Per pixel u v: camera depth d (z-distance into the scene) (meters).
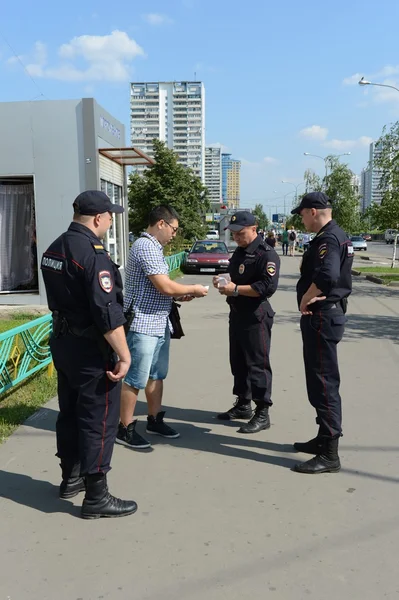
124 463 3.78
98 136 10.36
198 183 34.59
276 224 82.44
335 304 3.57
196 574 2.52
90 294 2.80
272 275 4.13
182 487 3.41
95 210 2.93
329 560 2.63
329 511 3.10
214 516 3.05
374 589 2.41
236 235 4.29
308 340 3.60
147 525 2.96
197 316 10.43
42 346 5.71
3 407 4.83
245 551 2.71
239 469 3.68
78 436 3.10
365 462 3.77
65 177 10.11
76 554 2.69
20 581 2.47
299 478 3.53
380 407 4.92
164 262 3.90
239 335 4.32
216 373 6.17
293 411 4.86
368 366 6.44
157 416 4.32
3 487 3.42
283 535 2.85
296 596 2.37
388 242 64.94
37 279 10.68
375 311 11.19
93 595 2.38
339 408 3.61
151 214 3.89
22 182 10.50
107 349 2.91
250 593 2.39
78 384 2.96
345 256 3.52
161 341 4.09
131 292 3.93
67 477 3.28
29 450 3.97
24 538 2.84
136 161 12.57
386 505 3.17
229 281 4.20
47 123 10.01
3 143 10.07
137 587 2.43
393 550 2.71
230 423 4.60
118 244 13.24
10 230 10.55
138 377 3.97
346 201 30.48
